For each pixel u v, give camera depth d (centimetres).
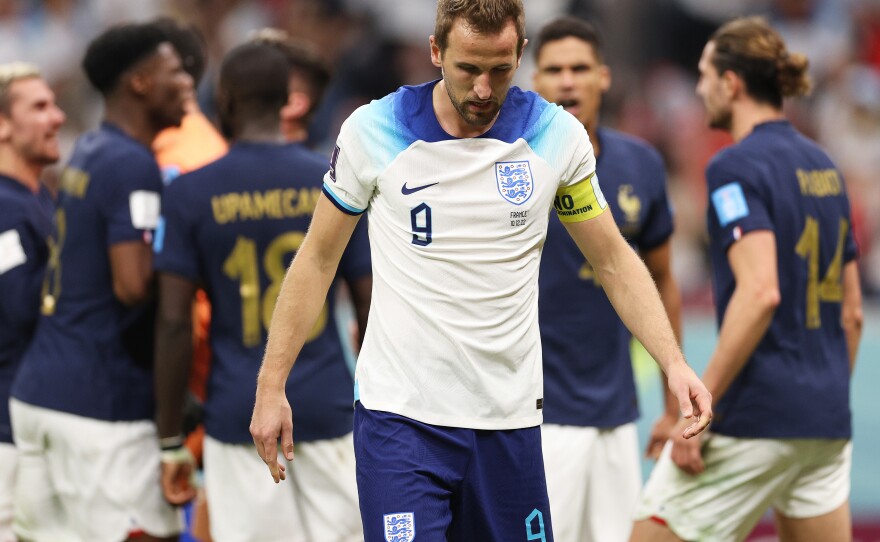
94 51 1900
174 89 1916
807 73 1842
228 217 1788
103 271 1858
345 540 1831
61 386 1856
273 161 1809
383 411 1355
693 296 4766
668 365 1344
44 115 2000
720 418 1758
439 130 1325
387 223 1346
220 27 4941
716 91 1852
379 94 5041
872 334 4381
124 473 1866
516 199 1327
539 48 1953
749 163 1750
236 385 1794
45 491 1895
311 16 5012
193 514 2242
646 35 5209
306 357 1802
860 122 5041
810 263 1759
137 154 1859
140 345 1889
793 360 1747
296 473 1822
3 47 4850
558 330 1889
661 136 5078
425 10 5150
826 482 1811
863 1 5522
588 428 1894
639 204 1950
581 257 1883
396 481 1338
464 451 1356
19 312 1936
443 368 1344
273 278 1798
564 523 1886
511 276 1344
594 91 1941
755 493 1769
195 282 1808
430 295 1338
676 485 1791
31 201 1978
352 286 1811
